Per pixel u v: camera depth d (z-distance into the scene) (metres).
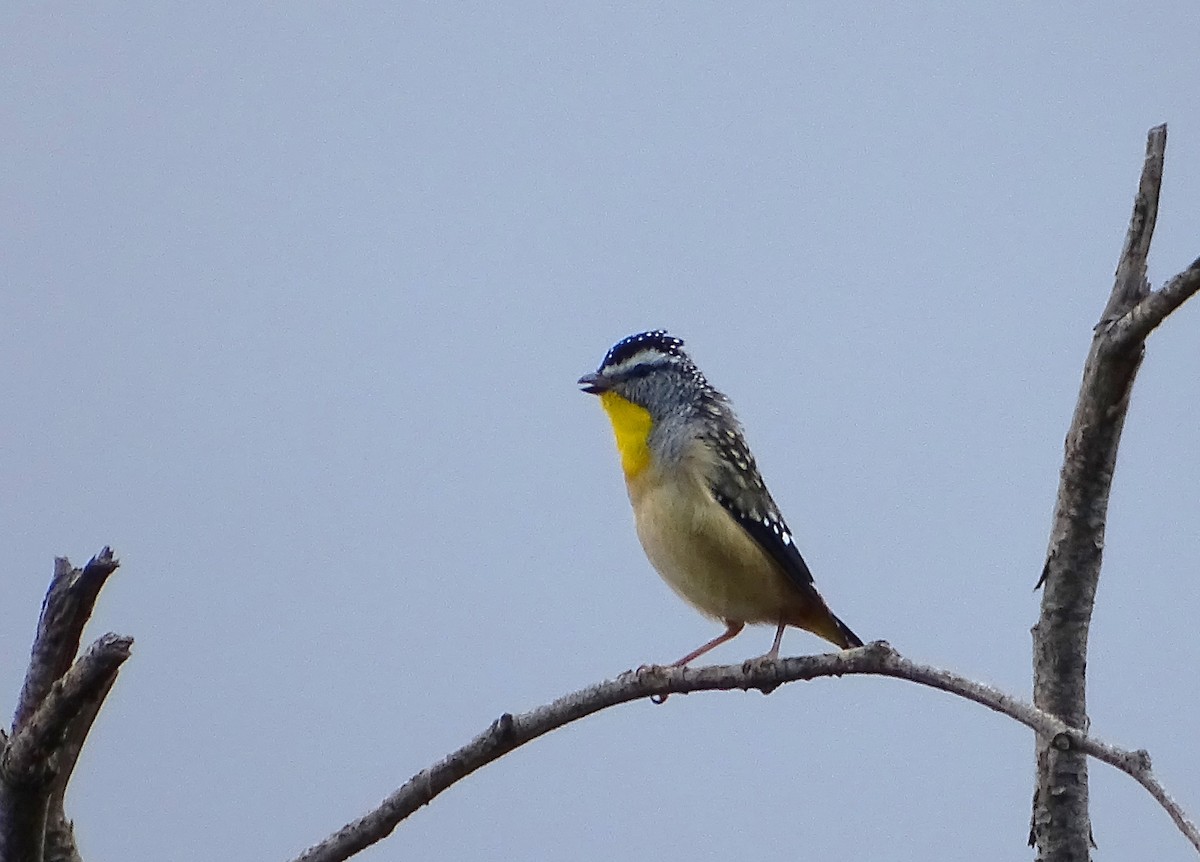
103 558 8.80
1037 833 10.63
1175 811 7.43
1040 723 8.40
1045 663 10.80
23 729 8.72
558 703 10.62
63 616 8.80
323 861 10.26
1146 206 10.40
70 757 8.81
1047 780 10.61
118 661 8.43
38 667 8.84
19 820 8.87
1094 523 10.68
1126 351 10.27
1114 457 10.61
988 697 8.83
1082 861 10.51
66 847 9.27
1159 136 10.41
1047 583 10.82
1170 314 10.00
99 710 8.85
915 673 9.52
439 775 10.41
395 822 10.35
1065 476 10.73
